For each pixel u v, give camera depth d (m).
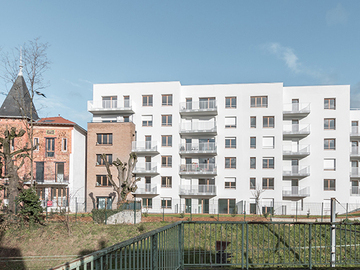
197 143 34.59
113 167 34.00
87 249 17.41
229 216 27.95
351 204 32.47
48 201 29.62
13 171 21.08
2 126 33.47
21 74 36.19
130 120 35.69
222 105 34.88
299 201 33.72
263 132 33.81
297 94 34.78
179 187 33.81
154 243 5.24
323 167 33.88
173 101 34.88
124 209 22.41
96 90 36.25
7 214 20.23
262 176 33.38
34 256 16.78
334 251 8.98
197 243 14.23
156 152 33.88
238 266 8.65
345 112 33.94
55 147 33.62
